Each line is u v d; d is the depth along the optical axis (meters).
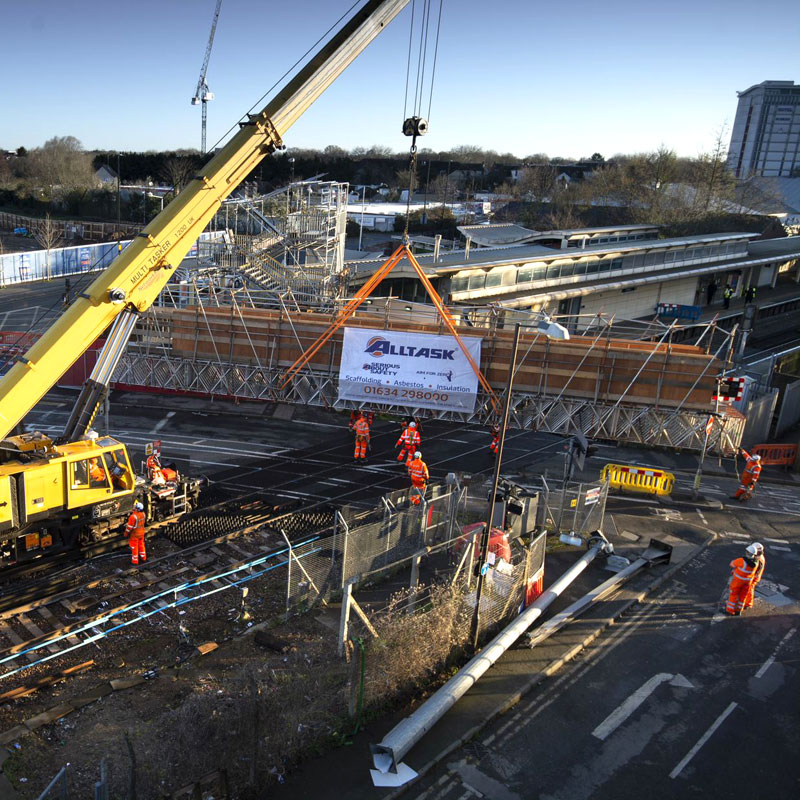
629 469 26.19
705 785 12.53
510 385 14.95
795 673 16.09
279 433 29.98
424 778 12.21
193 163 110.25
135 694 13.55
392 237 86.06
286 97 18.03
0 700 12.95
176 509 21.22
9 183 109.31
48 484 17.25
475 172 153.75
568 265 52.50
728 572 20.86
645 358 25.22
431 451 29.22
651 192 99.94
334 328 25.50
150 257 17.08
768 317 70.62
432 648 14.51
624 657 16.36
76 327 15.89
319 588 17.12
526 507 21.33
